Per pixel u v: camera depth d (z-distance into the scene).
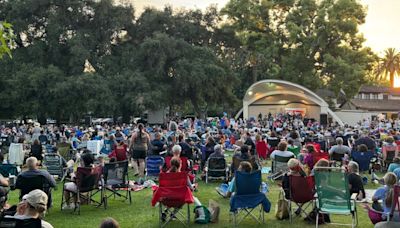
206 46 49.94
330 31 50.81
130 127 27.20
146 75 46.16
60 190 12.23
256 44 55.03
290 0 54.56
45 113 44.69
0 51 5.55
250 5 56.22
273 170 13.02
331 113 43.25
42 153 16.08
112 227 3.80
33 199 5.28
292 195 8.45
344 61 48.91
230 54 56.81
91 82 42.19
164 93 44.94
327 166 8.72
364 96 71.06
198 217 8.73
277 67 54.97
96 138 20.48
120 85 43.47
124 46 50.06
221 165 13.18
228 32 54.41
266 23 57.44
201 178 14.12
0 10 47.06
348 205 7.75
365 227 8.28
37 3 45.97
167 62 48.12
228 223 8.69
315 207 8.48
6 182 8.07
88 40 46.31
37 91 43.03
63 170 13.09
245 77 60.66
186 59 46.59
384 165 15.61
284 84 42.75
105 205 9.98
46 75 42.78
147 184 12.93
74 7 46.31
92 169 9.50
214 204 8.84
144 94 42.41
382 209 7.18
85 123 46.72
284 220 8.88
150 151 14.70
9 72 44.53
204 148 15.09
